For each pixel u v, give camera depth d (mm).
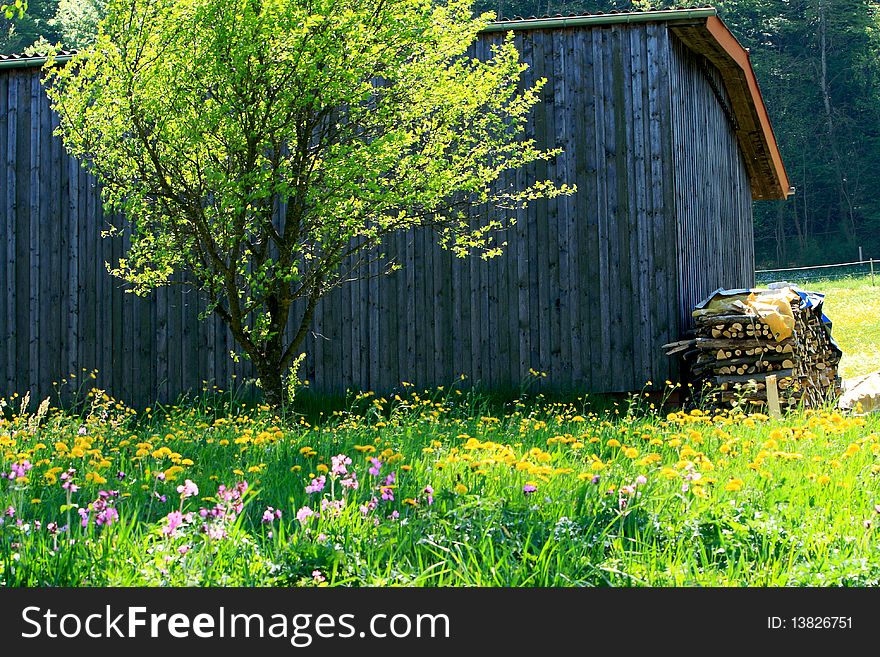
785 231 59688
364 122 9602
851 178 58125
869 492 4996
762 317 11898
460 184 9648
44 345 13992
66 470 5445
